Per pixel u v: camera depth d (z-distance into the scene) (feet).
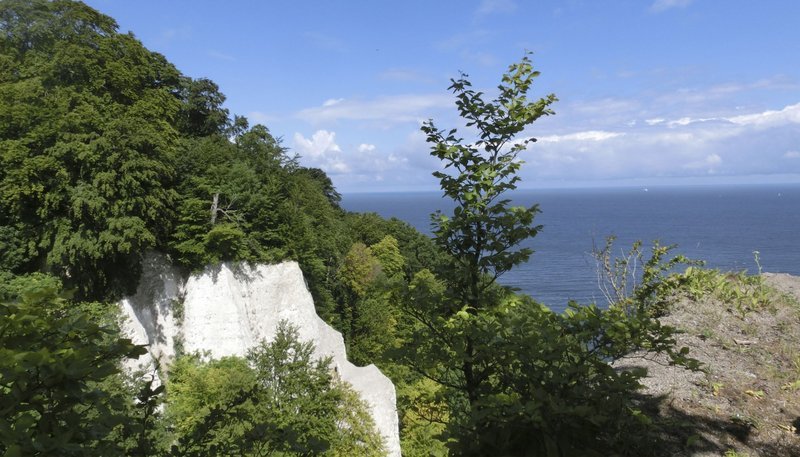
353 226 220.84
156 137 96.48
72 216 87.20
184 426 71.77
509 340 15.12
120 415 13.23
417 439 84.17
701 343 25.72
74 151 85.25
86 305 86.43
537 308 16.65
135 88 113.70
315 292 148.66
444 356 18.47
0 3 112.16
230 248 107.76
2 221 90.43
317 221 160.76
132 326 91.76
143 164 89.20
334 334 125.70
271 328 112.88
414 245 212.64
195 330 102.22
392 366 109.19
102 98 100.99
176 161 106.83
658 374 21.77
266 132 130.52
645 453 14.25
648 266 28.53
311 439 15.16
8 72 103.86
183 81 143.74
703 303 31.58
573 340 14.12
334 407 79.10
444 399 19.98
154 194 94.79
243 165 115.55
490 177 18.56
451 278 19.57
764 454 15.99
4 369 10.69
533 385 13.99
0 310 12.00
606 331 13.57
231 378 75.97
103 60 106.52
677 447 15.92
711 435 16.78
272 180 122.01
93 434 12.24
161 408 77.36
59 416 12.00
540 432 12.55
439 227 19.60
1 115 86.89
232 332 103.04
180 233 101.71
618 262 30.09
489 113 19.20
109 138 87.61
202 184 107.34
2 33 111.75
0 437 10.11
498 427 13.17
